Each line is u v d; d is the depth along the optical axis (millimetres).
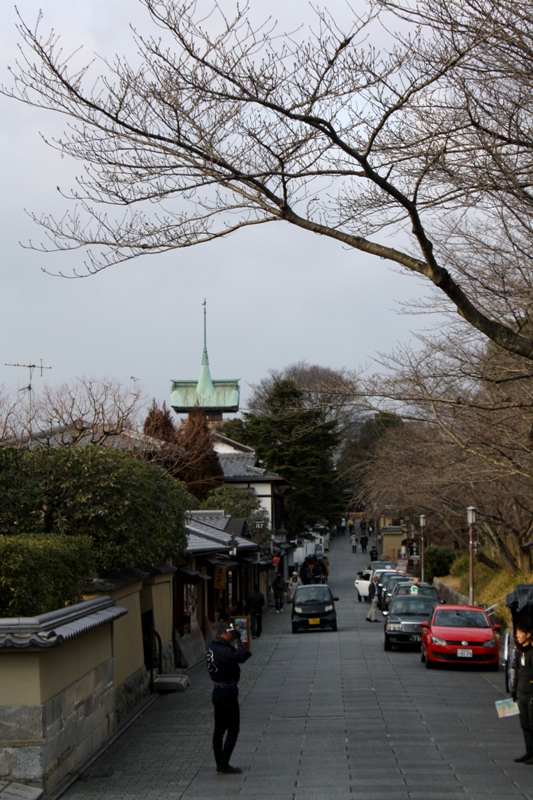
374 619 39062
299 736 13281
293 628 34156
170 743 12867
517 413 15133
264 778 10578
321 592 34875
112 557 14852
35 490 13812
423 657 23062
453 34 9555
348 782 10242
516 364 14789
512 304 14797
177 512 19031
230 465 56875
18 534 13008
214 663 11008
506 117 10688
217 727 10961
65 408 34219
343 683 19453
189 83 9195
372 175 9523
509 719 14586
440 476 20469
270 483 54312
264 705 16531
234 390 89750
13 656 9734
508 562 32188
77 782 10570
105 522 15047
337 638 31406
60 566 11711
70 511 14938
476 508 27172
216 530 34719
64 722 10641
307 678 20484
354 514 110625
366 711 15500
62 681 10633
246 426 57656
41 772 9625
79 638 11492
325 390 14234
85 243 10156
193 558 25594
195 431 48531
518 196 11078
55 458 15008
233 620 26359
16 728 9672
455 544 57875
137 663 16422
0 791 9281
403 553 66312
